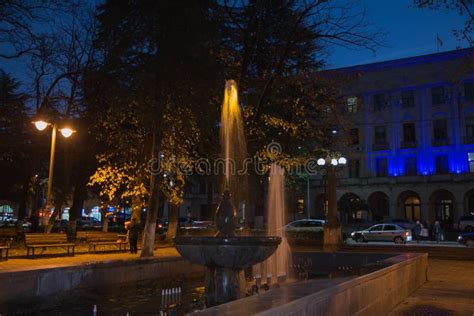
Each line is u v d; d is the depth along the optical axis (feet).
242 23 68.90
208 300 29.07
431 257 78.13
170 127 62.13
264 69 73.41
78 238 75.05
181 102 58.13
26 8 59.26
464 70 54.19
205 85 59.11
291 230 108.27
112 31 60.39
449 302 33.50
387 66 195.00
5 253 57.93
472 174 174.29
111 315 27.63
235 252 27.02
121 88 58.70
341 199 188.75
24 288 29.09
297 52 70.95
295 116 81.92
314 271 50.24
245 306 13.88
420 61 189.47
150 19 56.18
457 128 181.37
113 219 175.11
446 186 179.32
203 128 65.10
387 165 193.98
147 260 40.73
